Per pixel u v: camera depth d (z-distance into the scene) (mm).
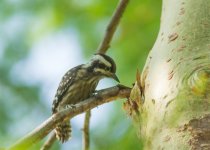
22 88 15477
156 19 13758
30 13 15445
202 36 7348
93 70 13102
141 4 13914
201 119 6520
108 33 11594
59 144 14117
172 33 7621
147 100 7402
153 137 6922
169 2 8250
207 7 7703
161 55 7520
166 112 6832
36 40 15430
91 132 13469
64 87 13203
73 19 15078
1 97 15234
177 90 6832
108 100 8820
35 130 8508
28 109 15266
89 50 14805
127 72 13414
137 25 13867
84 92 13219
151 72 7543
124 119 13133
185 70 6945
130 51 13656
